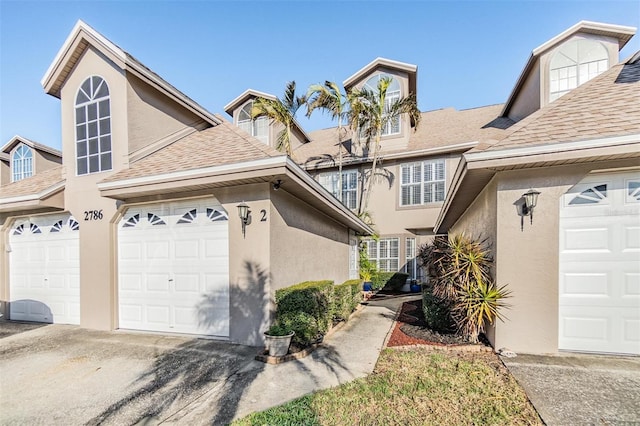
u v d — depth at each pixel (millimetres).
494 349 5820
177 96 9258
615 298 5449
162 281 7512
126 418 3805
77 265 8789
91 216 8125
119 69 8125
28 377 5016
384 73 16156
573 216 5656
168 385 4621
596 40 11445
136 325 7688
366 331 7625
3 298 9570
